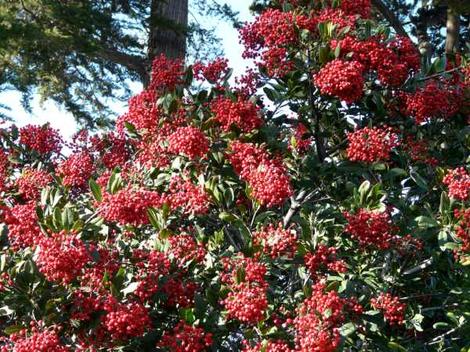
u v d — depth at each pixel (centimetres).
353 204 192
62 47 429
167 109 220
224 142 214
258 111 221
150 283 163
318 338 145
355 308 180
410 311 206
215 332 166
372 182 217
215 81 236
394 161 229
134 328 153
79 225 161
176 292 170
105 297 154
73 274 149
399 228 204
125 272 163
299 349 149
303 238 182
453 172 192
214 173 210
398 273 209
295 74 225
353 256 207
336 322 158
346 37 219
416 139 234
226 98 216
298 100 233
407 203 227
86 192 231
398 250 202
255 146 206
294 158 222
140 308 152
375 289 203
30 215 166
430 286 217
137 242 192
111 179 174
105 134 252
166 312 174
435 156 230
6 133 244
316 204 219
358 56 220
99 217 170
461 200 192
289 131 236
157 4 448
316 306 155
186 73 235
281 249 172
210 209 206
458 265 213
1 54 448
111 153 248
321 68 218
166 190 212
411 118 232
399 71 221
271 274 196
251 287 161
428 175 228
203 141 196
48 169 247
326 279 181
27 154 245
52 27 434
